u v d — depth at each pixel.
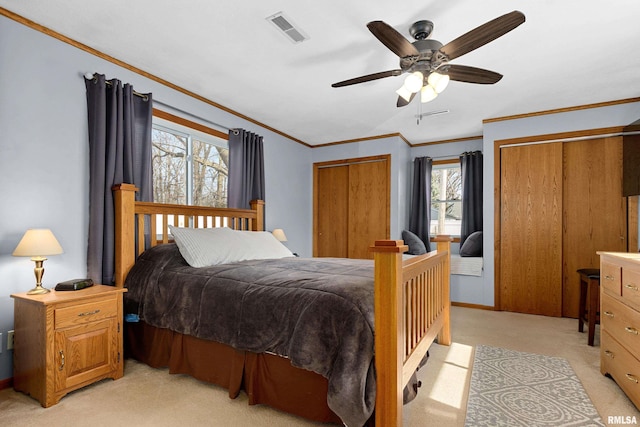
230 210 3.55
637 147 3.29
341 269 2.34
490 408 1.85
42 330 1.85
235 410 1.83
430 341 2.27
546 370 2.35
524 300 3.94
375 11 2.03
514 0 1.92
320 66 2.77
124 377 2.22
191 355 2.17
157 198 3.17
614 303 2.09
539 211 3.86
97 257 2.40
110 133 2.51
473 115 3.96
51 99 2.27
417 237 4.64
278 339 1.75
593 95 3.37
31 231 1.94
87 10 2.05
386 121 4.19
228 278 2.13
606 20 2.10
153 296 2.33
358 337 1.51
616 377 2.06
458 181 5.03
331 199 5.27
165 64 2.74
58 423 1.69
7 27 2.07
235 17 2.11
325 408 1.66
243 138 3.83
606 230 3.62
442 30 2.22
